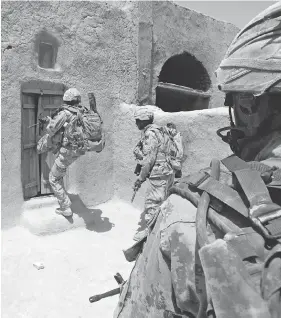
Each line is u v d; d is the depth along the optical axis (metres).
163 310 0.75
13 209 4.96
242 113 0.86
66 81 5.50
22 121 5.08
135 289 0.83
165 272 0.74
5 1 4.65
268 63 0.74
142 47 6.19
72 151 4.79
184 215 0.73
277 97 0.79
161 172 4.72
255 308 0.56
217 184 0.72
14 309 3.38
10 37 4.75
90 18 5.73
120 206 6.29
